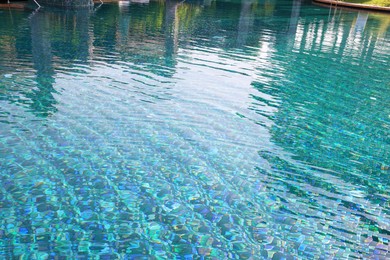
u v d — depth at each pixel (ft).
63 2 55.26
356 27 60.29
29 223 12.94
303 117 23.61
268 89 28.09
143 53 35.12
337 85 30.37
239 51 39.34
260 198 15.47
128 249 12.19
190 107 23.43
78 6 56.29
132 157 17.52
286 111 24.27
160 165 17.13
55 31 40.60
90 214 13.66
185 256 12.10
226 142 19.63
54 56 31.50
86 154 17.40
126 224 13.34
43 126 19.47
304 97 27.09
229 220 14.01
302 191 16.14
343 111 25.04
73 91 24.25
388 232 13.96
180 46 39.34
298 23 61.52
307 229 13.84
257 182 16.53
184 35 45.16
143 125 20.54
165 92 25.49
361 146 20.40
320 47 44.42
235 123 21.85
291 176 17.17
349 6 84.12
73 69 28.58
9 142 17.75
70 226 12.99
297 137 20.88
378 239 13.53
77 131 19.27
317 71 34.04
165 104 23.50
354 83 31.19
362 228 14.07
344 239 13.43
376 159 19.15
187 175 16.60
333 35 52.49
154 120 21.25
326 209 15.07
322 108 25.25
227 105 24.32
